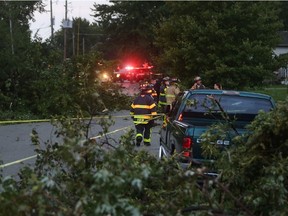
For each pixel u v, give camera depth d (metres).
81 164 3.82
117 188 3.36
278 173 4.24
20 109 23.75
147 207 4.21
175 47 27.31
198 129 7.54
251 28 26.00
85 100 5.75
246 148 4.85
